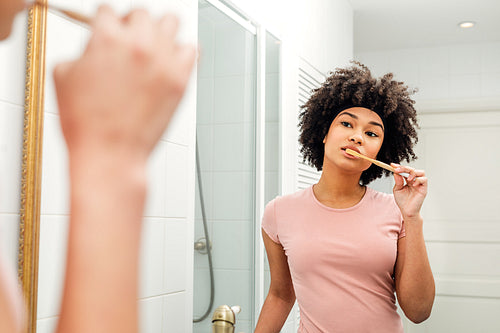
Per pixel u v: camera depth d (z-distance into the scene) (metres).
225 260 1.41
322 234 0.98
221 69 1.41
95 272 0.13
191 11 1.21
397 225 0.99
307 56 2.09
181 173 1.18
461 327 2.99
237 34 1.51
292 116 1.89
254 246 1.59
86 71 0.14
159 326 1.07
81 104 0.14
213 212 1.35
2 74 0.70
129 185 0.14
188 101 1.21
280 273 1.11
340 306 0.95
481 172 3.06
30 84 0.74
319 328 0.97
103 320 0.13
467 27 2.91
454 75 3.19
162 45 0.14
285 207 1.06
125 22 0.14
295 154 1.90
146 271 1.03
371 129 1.02
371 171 1.20
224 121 1.42
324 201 1.03
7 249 0.71
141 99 0.14
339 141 1.01
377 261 0.95
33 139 0.74
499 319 2.94
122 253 0.14
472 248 3.03
